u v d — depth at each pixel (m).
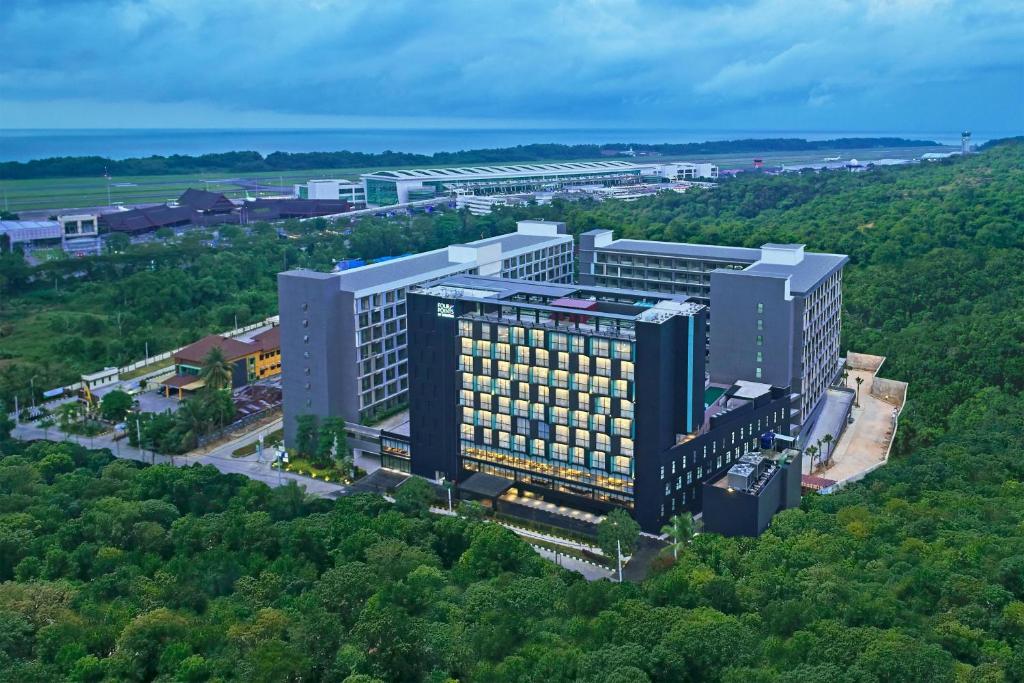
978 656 125.75
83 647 131.75
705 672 125.00
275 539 174.62
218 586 158.88
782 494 195.38
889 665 116.81
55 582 153.12
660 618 134.25
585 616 143.75
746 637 129.75
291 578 160.00
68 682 124.38
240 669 124.88
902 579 145.50
